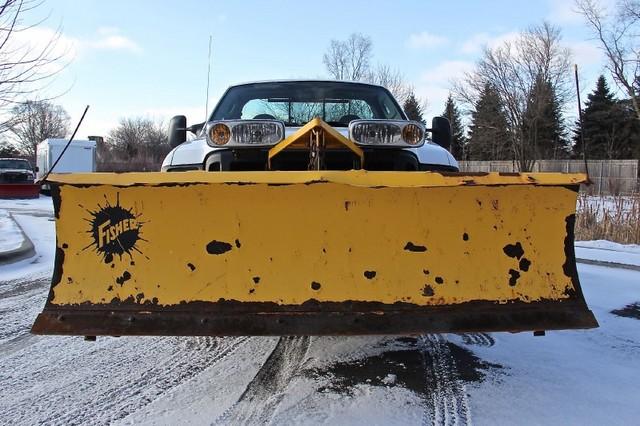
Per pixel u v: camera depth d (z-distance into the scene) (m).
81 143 24.42
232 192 2.60
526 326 2.59
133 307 2.59
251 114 4.76
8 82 7.57
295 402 2.76
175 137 4.78
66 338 3.92
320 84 4.93
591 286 5.55
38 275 6.27
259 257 2.64
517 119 36.97
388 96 5.02
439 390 2.91
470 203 2.66
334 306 2.61
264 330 2.54
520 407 2.70
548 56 35.88
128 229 2.63
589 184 2.63
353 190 2.62
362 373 3.16
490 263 2.67
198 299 2.61
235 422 2.54
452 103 54.03
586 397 2.82
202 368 3.27
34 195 24.23
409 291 2.64
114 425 2.53
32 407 2.74
